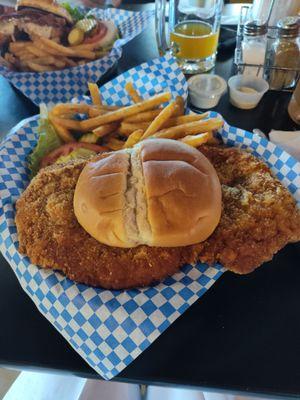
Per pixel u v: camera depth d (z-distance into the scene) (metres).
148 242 0.27
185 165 0.28
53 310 0.26
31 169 0.37
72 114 0.41
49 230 0.29
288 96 0.46
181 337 0.26
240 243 0.28
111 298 0.26
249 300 0.28
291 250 0.31
